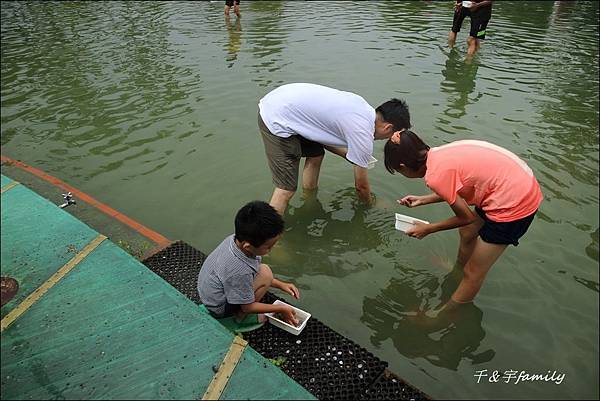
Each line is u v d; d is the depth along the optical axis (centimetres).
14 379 212
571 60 791
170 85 678
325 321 291
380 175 461
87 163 473
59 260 293
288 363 249
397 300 309
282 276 330
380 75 713
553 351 270
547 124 553
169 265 320
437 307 303
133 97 639
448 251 354
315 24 1036
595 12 1185
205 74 721
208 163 471
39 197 368
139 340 232
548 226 375
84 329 239
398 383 239
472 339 279
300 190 439
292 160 356
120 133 536
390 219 396
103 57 818
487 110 591
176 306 254
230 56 809
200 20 1088
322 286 321
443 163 266
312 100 338
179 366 217
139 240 349
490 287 317
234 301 250
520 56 815
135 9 1225
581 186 427
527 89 663
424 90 655
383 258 350
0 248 306
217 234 368
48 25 1072
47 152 496
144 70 745
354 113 333
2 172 447
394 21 1066
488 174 262
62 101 632
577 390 247
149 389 206
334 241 369
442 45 878
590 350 270
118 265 287
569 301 304
